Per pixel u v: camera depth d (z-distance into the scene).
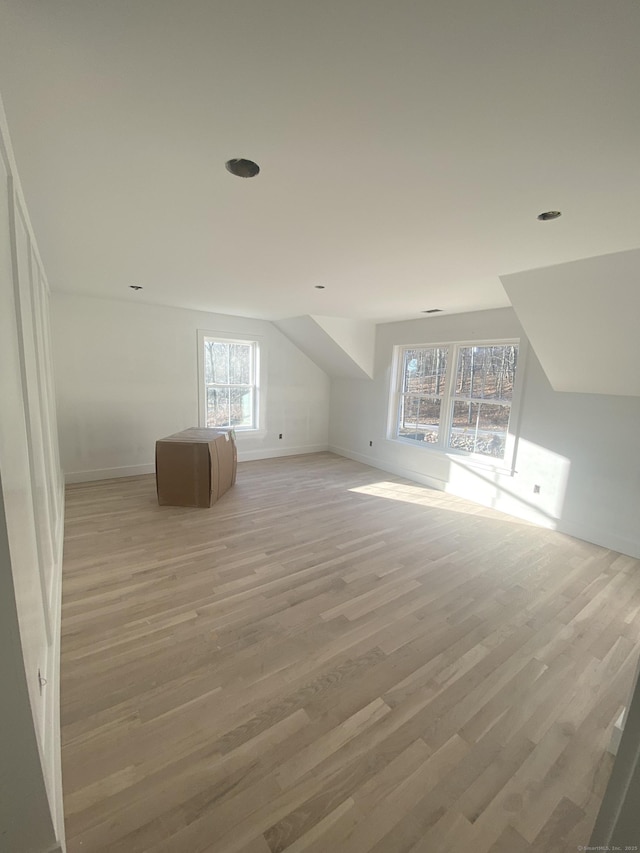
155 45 0.88
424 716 1.54
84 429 4.36
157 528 3.26
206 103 1.07
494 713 1.57
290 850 1.10
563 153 1.27
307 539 3.13
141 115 1.12
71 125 1.17
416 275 2.80
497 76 0.95
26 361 1.45
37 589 1.31
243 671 1.74
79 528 3.22
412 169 1.40
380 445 5.46
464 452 4.41
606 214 1.70
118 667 1.75
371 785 1.28
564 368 3.16
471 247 2.19
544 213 1.72
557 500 3.47
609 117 1.08
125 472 4.67
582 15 0.77
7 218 1.17
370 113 1.10
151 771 1.30
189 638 1.95
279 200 1.66
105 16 0.80
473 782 1.30
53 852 0.98
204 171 1.44
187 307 4.70
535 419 3.60
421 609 2.24
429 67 0.93
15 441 1.09
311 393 6.24
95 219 1.90
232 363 5.45
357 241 2.15
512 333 3.75
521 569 2.75
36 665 1.13
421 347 4.86
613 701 1.64
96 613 2.12
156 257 2.56
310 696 1.62
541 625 2.13
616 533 3.09
